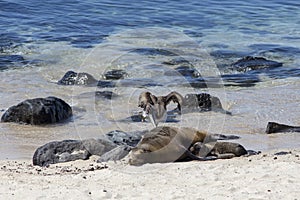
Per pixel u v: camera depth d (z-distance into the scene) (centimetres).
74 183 1870
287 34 6084
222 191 1736
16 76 4250
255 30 6244
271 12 7238
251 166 2039
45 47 5184
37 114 3131
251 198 1658
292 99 3753
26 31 5822
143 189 1777
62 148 2384
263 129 3070
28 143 2823
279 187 1762
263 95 3838
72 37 5638
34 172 2098
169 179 1883
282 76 4472
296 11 7325
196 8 7350
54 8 6931
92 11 6919
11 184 1862
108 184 1845
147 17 6775
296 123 3247
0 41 5350
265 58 5062
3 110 3403
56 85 4009
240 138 2867
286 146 2736
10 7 6812
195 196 1689
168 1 7706
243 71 4594
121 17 6712
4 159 2506
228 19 6775
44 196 1709
